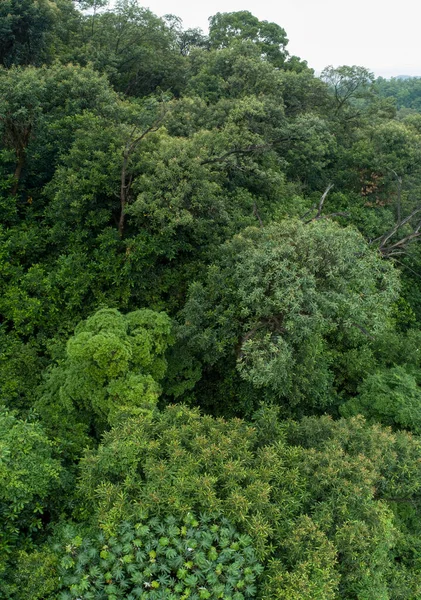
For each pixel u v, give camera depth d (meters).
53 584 6.37
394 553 8.55
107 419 8.87
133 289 11.95
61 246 12.36
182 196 11.61
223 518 6.48
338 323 10.83
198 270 12.41
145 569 6.00
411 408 10.99
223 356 10.94
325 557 6.34
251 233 11.57
